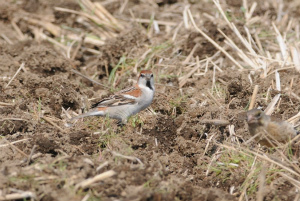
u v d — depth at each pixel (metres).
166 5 19.81
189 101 13.77
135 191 8.96
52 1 19.84
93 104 13.05
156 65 15.68
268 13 18.47
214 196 9.52
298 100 13.02
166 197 9.10
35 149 10.71
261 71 14.61
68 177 9.23
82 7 19.19
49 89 13.81
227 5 18.75
